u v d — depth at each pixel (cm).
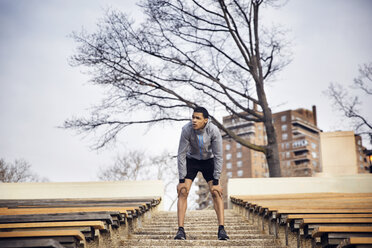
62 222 399
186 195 511
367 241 302
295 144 8531
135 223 683
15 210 564
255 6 1641
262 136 8288
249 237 573
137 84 1558
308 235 436
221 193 506
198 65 1633
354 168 1370
